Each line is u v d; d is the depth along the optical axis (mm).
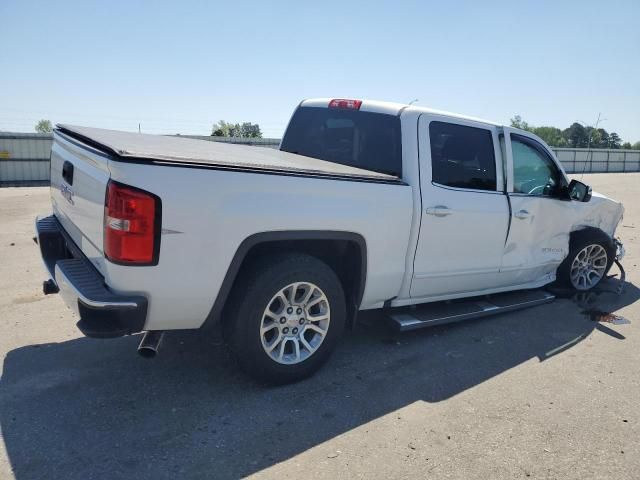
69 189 3463
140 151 2865
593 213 5770
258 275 3193
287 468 2668
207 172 2879
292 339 3480
